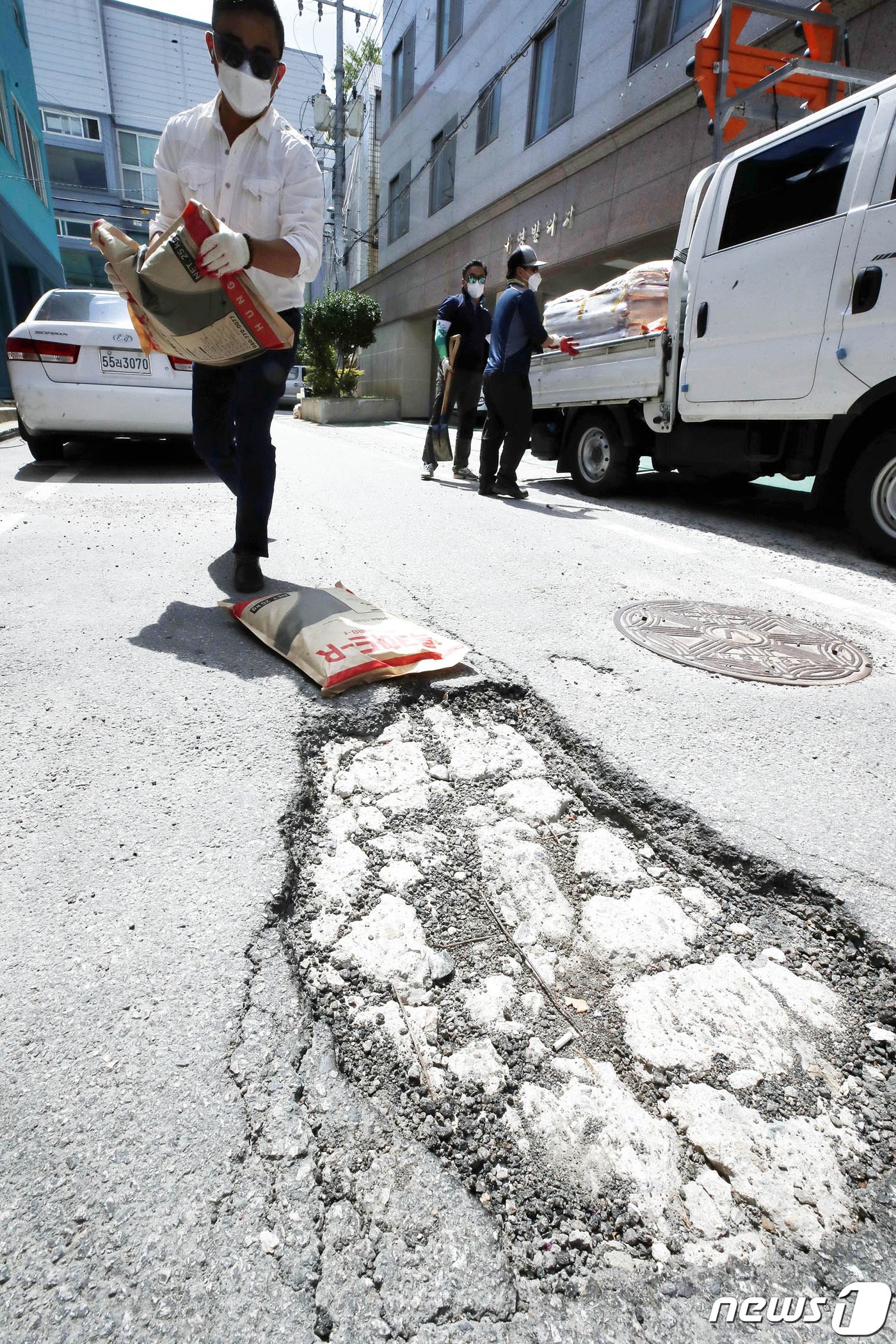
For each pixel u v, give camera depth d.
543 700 2.54
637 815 2.04
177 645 2.82
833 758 2.28
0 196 14.65
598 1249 1.09
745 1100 1.33
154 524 4.61
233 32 2.54
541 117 13.74
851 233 4.32
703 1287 1.05
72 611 3.10
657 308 6.21
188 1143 1.14
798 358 4.69
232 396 3.27
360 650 2.59
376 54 25.61
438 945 1.61
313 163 2.86
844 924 1.67
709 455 5.61
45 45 31.41
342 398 19.81
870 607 3.72
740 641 3.15
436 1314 0.98
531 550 4.47
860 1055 1.42
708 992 1.54
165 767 2.06
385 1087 1.30
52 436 6.48
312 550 4.14
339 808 2.03
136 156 34.38
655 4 10.34
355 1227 1.07
